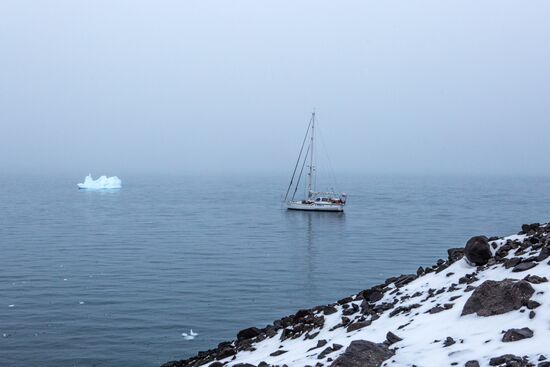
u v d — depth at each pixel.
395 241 121.62
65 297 64.88
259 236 133.00
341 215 184.88
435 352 10.11
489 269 14.57
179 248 111.81
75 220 174.25
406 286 16.58
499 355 9.12
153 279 77.31
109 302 62.28
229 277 79.25
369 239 125.75
